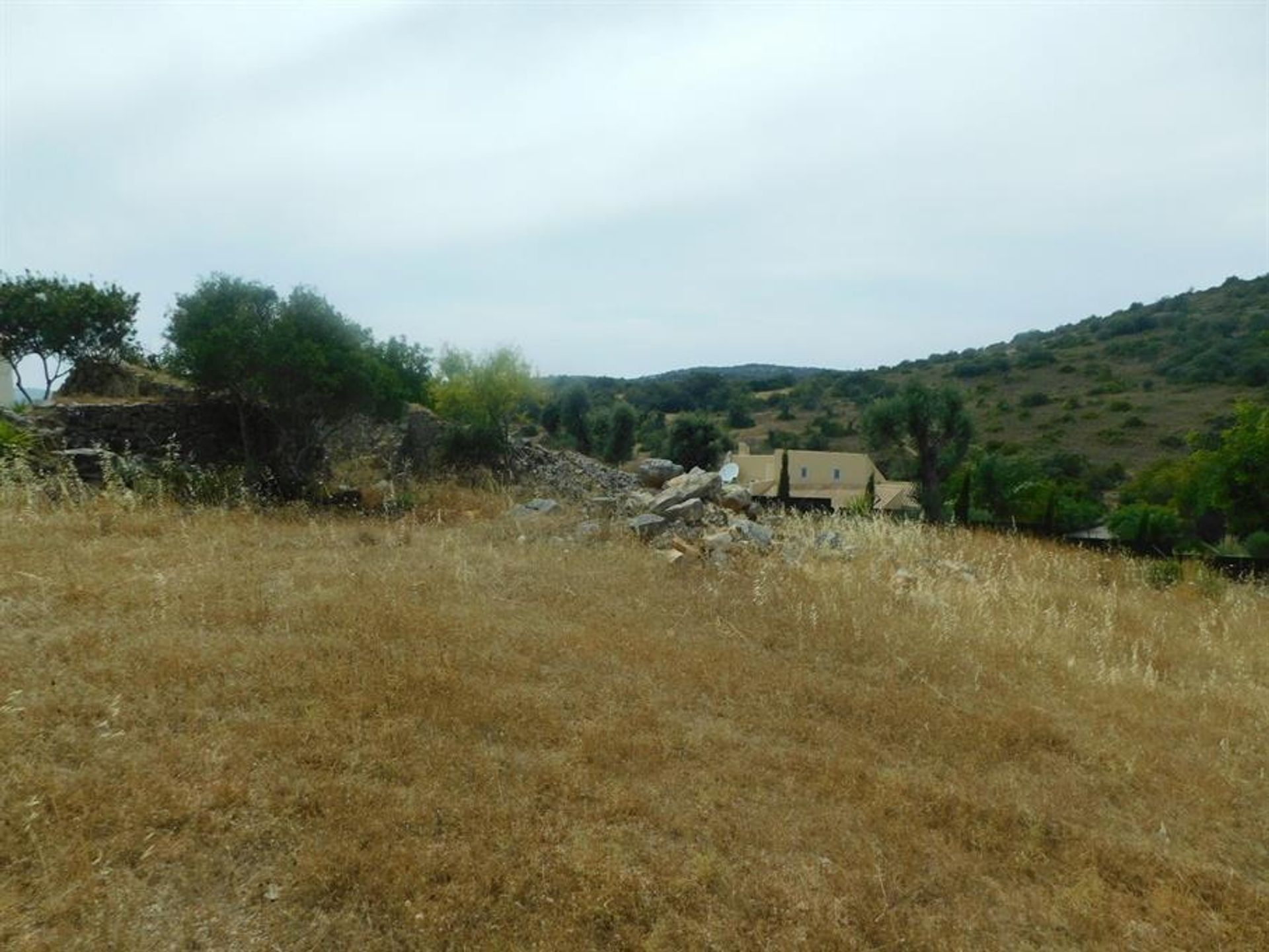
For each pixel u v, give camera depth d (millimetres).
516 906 3035
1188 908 3502
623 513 11219
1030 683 6035
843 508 16500
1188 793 4523
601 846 3439
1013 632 7121
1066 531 21922
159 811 3281
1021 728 5078
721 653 5852
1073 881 3652
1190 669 6898
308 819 3385
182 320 12352
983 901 3457
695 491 11172
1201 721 5578
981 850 3799
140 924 2771
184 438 12961
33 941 2596
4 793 3268
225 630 5281
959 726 5027
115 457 10695
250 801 3449
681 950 2943
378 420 13977
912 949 3090
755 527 10172
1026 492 22859
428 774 3816
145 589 5820
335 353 12305
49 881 2873
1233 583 11891
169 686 4332
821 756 4484
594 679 5184
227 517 9250
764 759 4367
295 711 4262
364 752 3918
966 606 7910
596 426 35062
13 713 3809
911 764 4574
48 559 6363
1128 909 3488
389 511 11547
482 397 19453
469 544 9031
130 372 15352
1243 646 7805
